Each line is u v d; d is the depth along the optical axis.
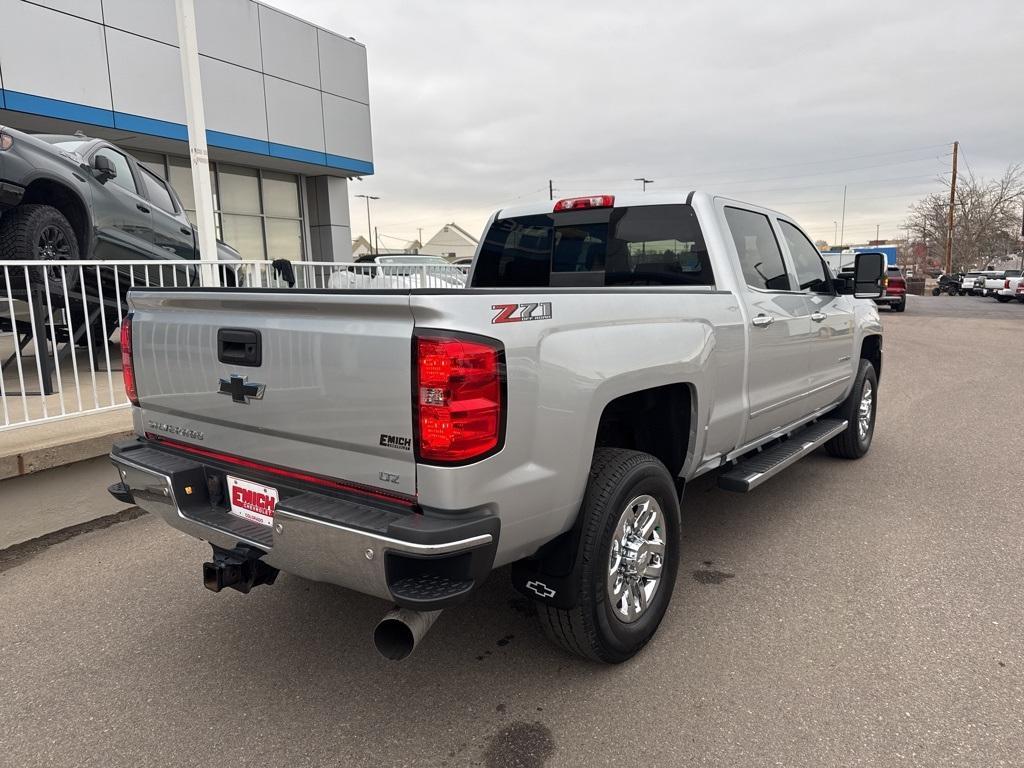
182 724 2.60
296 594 3.62
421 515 2.19
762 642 3.08
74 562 4.00
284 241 16.67
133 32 11.75
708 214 3.80
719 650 3.03
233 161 14.96
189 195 14.23
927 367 11.87
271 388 2.48
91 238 6.65
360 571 2.20
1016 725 2.49
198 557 4.07
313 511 2.27
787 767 2.31
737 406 3.67
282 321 2.43
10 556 4.08
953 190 55.00
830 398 5.22
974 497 4.97
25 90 10.42
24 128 11.21
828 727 2.50
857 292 5.00
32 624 3.33
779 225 4.54
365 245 85.62
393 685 2.82
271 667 2.96
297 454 2.47
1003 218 61.75
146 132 12.04
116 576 3.82
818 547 4.11
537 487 2.36
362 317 2.23
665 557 3.09
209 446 2.79
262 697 2.76
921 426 7.28
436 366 2.09
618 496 2.70
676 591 3.58
